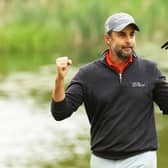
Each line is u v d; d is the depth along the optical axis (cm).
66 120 3806
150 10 8644
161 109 1238
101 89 1207
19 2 10994
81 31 9425
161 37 8406
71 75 5728
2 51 10119
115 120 1193
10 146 3144
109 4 9225
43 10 10512
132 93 1195
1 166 2725
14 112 4166
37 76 6088
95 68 1218
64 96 1175
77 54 8425
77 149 3019
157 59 6400
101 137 1205
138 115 1194
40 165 2730
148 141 1192
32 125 3703
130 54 1195
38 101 4616
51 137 3338
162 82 1213
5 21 10894
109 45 1209
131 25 1180
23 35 10194
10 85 5519
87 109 1230
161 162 2603
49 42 9894
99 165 1216
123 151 1188
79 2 9638
